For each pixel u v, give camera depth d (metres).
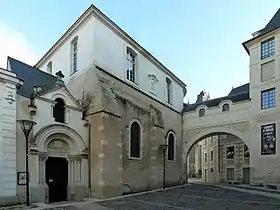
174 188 23.58
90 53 18.47
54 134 15.60
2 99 13.37
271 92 24.47
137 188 20.25
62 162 16.25
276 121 23.62
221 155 40.25
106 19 19.42
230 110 27.19
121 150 18.02
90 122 17.36
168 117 27.44
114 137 17.53
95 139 16.91
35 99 14.84
